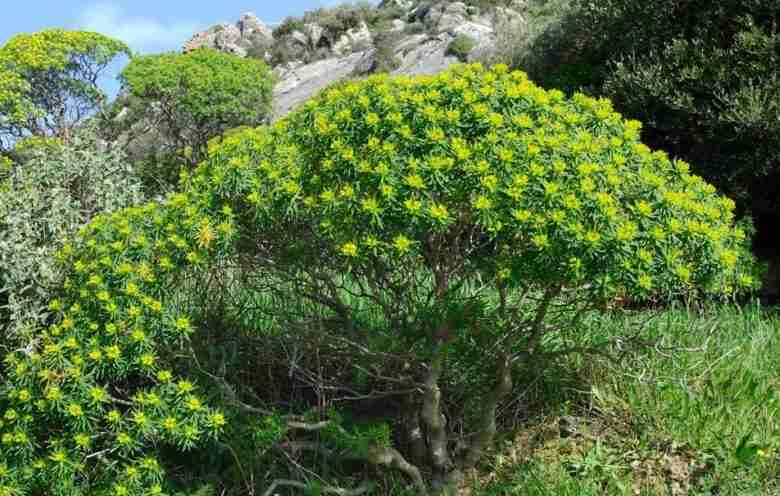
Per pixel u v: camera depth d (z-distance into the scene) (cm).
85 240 416
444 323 370
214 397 380
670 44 751
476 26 1936
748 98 664
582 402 433
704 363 453
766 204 714
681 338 475
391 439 425
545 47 922
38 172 520
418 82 358
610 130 370
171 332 359
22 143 1095
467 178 315
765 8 692
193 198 368
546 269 319
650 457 395
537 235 309
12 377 391
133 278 362
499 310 386
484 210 310
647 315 489
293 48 2767
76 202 493
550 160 324
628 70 758
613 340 398
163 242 361
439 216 309
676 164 375
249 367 456
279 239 375
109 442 377
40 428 385
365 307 486
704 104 701
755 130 663
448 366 425
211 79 1337
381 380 446
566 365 447
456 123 330
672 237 321
